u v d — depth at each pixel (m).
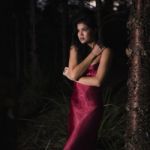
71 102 4.28
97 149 5.36
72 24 4.14
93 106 4.16
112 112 5.67
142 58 4.06
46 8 12.69
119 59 11.56
